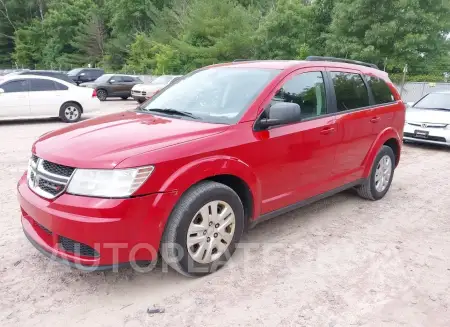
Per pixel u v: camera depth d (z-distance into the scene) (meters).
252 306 3.04
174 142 3.12
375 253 3.96
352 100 4.77
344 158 4.64
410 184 6.49
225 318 2.90
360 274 3.55
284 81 3.94
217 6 32.81
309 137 4.06
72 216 2.81
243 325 2.83
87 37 51.62
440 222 4.84
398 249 4.06
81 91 13.36
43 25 54.56
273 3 38.91
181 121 3.65
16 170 6.68
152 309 2.96
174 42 33.75
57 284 3.28
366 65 5.36
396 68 22.12
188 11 40.97
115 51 49.31
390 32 20.41
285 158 3.85
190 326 2.81
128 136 3.19
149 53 40.91
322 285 3.36
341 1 23.27
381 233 4.44
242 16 32.41
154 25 46.22
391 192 5.99
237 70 4.27
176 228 3.08
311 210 5.09
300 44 27.31
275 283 3.36
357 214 5.00
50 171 3.05
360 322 2.90
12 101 12.12
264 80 3.91
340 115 4.49
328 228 4.53
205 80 4.34
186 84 4.45
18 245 3.92
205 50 31.19
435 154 9.12
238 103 3.75
